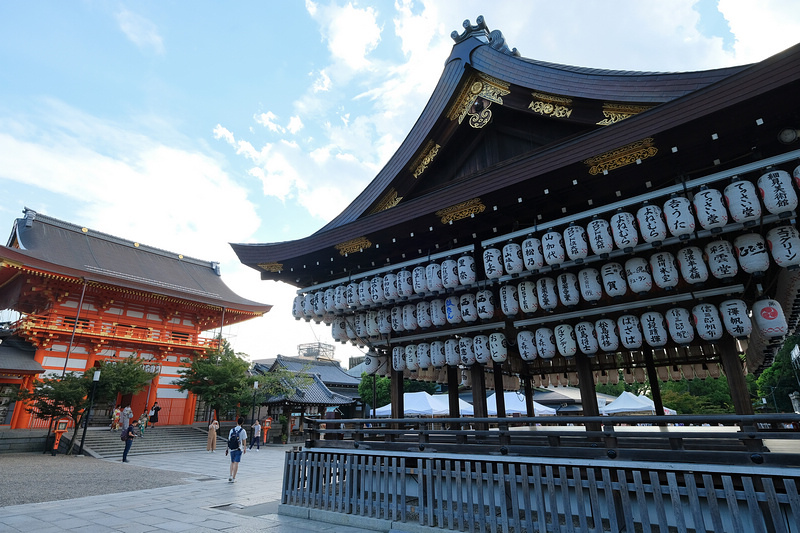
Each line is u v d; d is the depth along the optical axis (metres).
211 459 21.38
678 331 6.13
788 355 39.84
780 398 41.06
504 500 6.10
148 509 9.33
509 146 8.40
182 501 10.33
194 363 33.03
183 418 35.97
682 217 5.73
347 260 9.74
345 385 47.91
